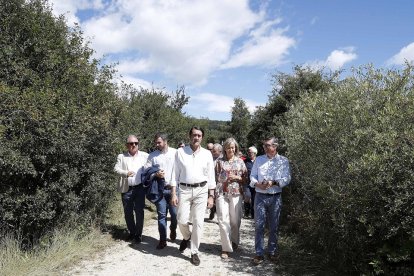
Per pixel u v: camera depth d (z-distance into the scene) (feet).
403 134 14.98
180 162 19.84
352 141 16.46
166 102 61.72
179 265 19.04
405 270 14.89
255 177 19.90
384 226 15.28
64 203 21.36
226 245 20.25
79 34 27.43
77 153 21.81
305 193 21.38
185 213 19.65
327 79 41.96
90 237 22.75
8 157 18.44
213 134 112.16
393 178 14.83
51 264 18.35
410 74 17.13
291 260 19.79
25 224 20.26
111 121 29.73
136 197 22.77
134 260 19.66
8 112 19.83
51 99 21.16
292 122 29.45
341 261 17.43
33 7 25.40
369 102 17.72
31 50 24.26
